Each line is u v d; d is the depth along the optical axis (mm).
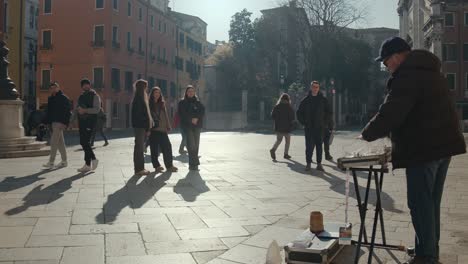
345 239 3998
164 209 6211
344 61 55969
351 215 5906
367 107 77562
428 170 3621
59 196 7113
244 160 12977
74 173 9828
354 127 57688
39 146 15086
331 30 51188
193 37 70125
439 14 52281
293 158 13727
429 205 3635
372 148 3863
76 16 47125
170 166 10219
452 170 11195
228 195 7305
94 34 46625
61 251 4371
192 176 9469
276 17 58281
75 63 47062
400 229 5180
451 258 4152
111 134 34438
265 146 19000
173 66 62531
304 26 52188
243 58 62312
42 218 5664
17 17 33375
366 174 10039
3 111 14625
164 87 59688
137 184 8336
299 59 58812
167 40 60625
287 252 3777
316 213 4242
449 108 3635
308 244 3781
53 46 47625
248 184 8469
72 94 47156
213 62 65062
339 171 10562
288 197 7184
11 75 33188
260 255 4293
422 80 3541
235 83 61156
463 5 54469
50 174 9656
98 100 10109
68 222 5469
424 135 3570
